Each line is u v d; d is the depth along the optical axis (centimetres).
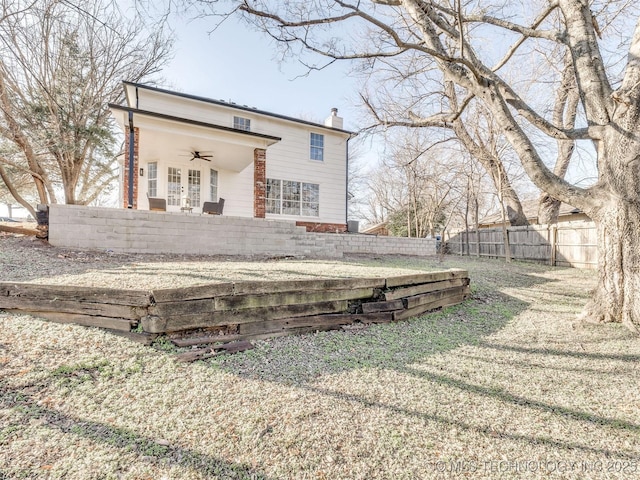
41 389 223
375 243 1123
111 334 295
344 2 538
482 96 504
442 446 205
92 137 1192
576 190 464
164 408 221
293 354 321
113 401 222
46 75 1109
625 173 434
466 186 1481
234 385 256
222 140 926
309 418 223
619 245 442
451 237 1530
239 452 188
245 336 337
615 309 444
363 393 260
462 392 271
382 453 196
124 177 842
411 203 2188
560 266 985
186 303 315
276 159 1324
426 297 496
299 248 858
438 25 526
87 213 604
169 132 853
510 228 1189
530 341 395
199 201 1127
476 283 693
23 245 557
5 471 164
